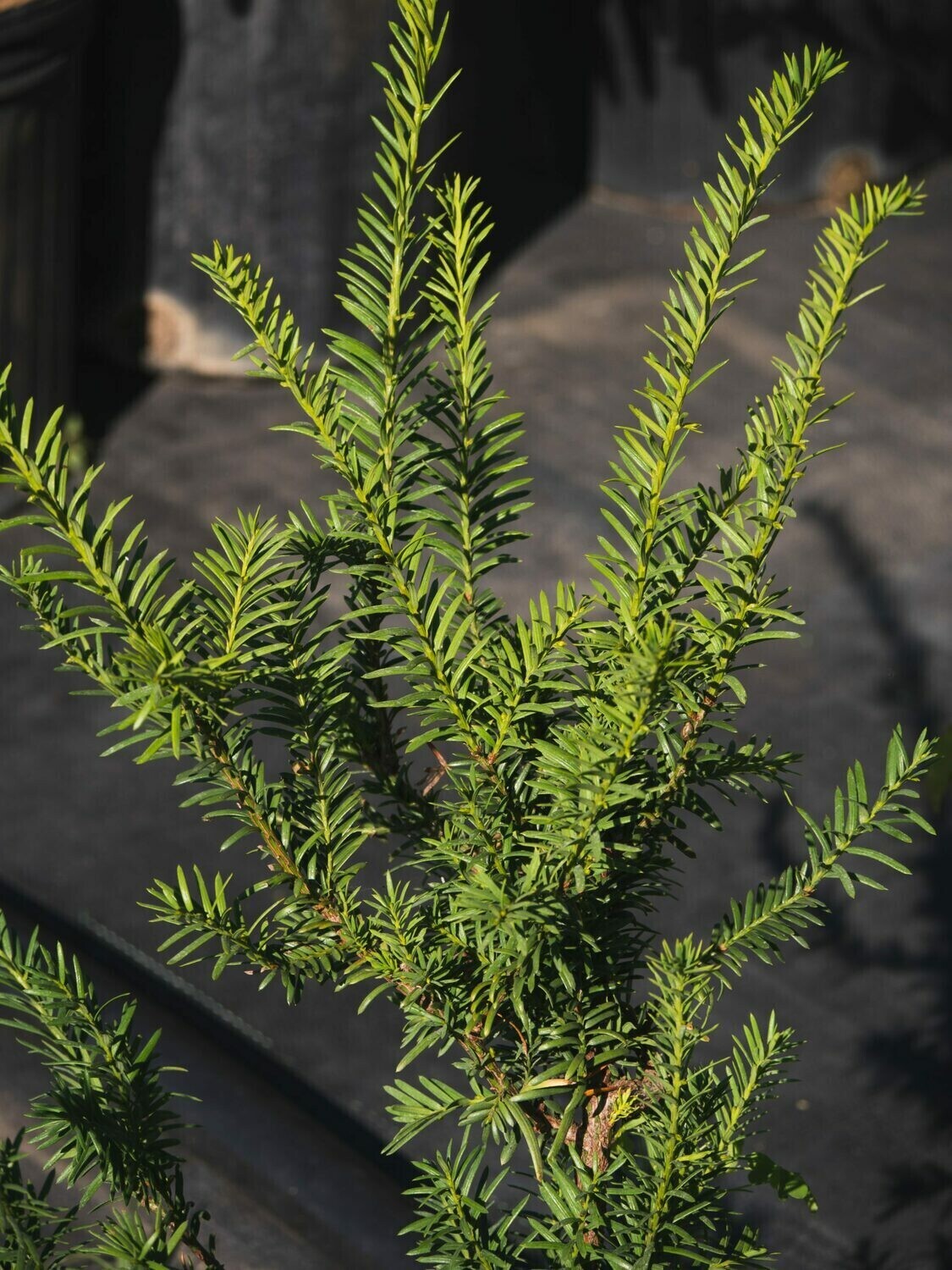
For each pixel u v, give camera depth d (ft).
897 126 19.65
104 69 15.17
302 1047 9.24
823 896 10.75
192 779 3.31
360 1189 7.36
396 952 3.37
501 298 18.02
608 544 3.15
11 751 11.65
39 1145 3.57
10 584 3.00
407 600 3.16
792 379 3.22
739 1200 8.40
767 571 14.01
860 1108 9.16
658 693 2.96
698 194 19.52
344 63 15.05
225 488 14.83
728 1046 9.45
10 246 13.62
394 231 3.06
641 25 18.94
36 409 14.51
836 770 11.88
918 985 10.08
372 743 3.72
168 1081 7.92
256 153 15.17
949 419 16.35
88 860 10.68
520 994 3.26
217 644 3.13
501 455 3.53
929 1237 8.34
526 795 3.46
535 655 3.18
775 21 18.53
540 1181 3.37
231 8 14.67
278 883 3.39
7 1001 3.49
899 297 18.26
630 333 17.54
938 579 14.07
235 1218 7.11
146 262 15.89
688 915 10.44
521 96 19.29
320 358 15.98
